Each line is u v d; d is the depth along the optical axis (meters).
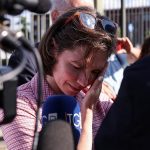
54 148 1.80
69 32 2.19
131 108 1.74
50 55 2.22
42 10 1.45
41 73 1.54
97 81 2.20
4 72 1.45
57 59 2.22
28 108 2.15
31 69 2.86
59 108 2.12
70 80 2.20
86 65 2.18
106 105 2.36
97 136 1.79
